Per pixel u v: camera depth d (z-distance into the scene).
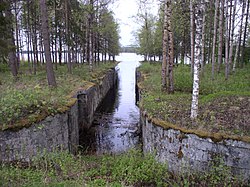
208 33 22.34
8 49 10.83
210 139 6.23
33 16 19.03
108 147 10.91
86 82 16.25
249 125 6.70
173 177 6.57
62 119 8.88
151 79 16.52
